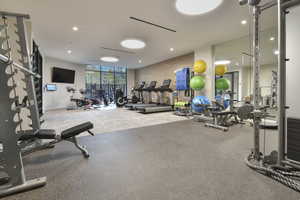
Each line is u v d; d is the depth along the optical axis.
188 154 2.30
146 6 3.19
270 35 4.57
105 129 3.82
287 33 1.78
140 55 7.39
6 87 1.44
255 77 1.97
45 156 2.25
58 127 4.08
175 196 1.38
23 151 2.08
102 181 1.62
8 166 1.45
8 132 1.45
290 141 1.72
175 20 3.81
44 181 1.55
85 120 5.00
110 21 3.85
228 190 1.46
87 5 3.14
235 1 2.99
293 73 1.76
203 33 4.65
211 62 5.79
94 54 7.13
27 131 2.21
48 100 7.73
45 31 4.43
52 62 7.90
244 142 2.82
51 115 5.99
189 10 3.25
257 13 1.90
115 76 11.26
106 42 5.44
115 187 1.52
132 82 11.84
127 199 1.35
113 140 2.97
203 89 6.07
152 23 3.98
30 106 2.40
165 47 6.10
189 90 6.47
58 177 1.70
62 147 2.60
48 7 3.19
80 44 5.64
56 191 1.46
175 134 3.37
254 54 1.96
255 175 1.72
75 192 1.45
